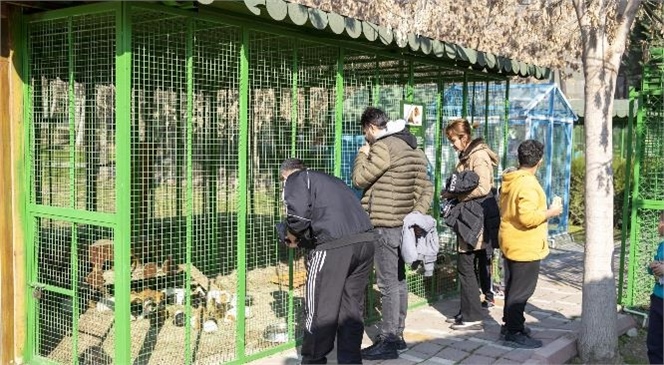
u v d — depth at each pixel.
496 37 8.28
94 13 4.18
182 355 4.80
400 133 5.05
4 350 4.64
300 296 5.80
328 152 5.57
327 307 4.30
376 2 6.13
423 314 6.27
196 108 5.97
